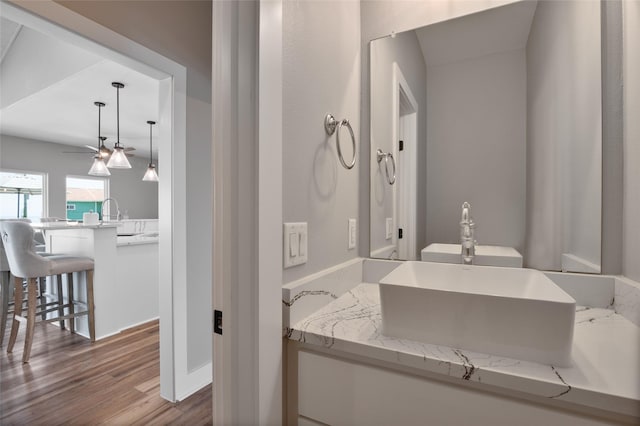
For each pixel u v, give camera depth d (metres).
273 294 0.77
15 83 3.32
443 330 0.73
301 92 0.93
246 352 0.73
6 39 3.21
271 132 0.76
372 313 0.97
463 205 1.23
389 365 0.75
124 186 7.56
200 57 1.95
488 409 0.66
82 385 1.98
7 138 5.61
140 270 3.06
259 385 0.73
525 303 0.66
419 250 1.29
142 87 3.38
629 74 0.89
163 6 1.73
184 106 1.84
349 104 1.26
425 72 1.28
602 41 0.97
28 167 5.87
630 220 0.90
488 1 1.18
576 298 0.99
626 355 0.69
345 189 1.23
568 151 1.04
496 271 1.01
